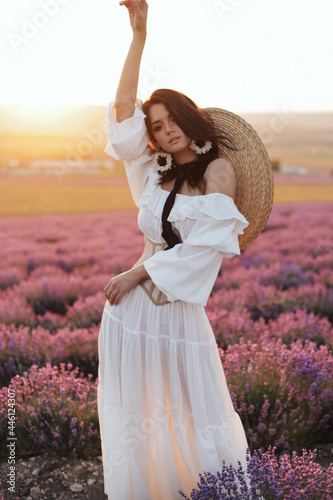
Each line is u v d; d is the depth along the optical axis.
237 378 2.98
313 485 1.91
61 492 2.44
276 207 16.19
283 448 2.69
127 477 2.10
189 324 2.06
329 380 2.96
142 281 2.13
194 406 2.03
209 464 1.99
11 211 15.09
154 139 2.18
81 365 3.86
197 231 1.95
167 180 2.12
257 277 6.35
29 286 5.89
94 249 8.92
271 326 4.14
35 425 2.78
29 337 4.05
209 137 2.03
